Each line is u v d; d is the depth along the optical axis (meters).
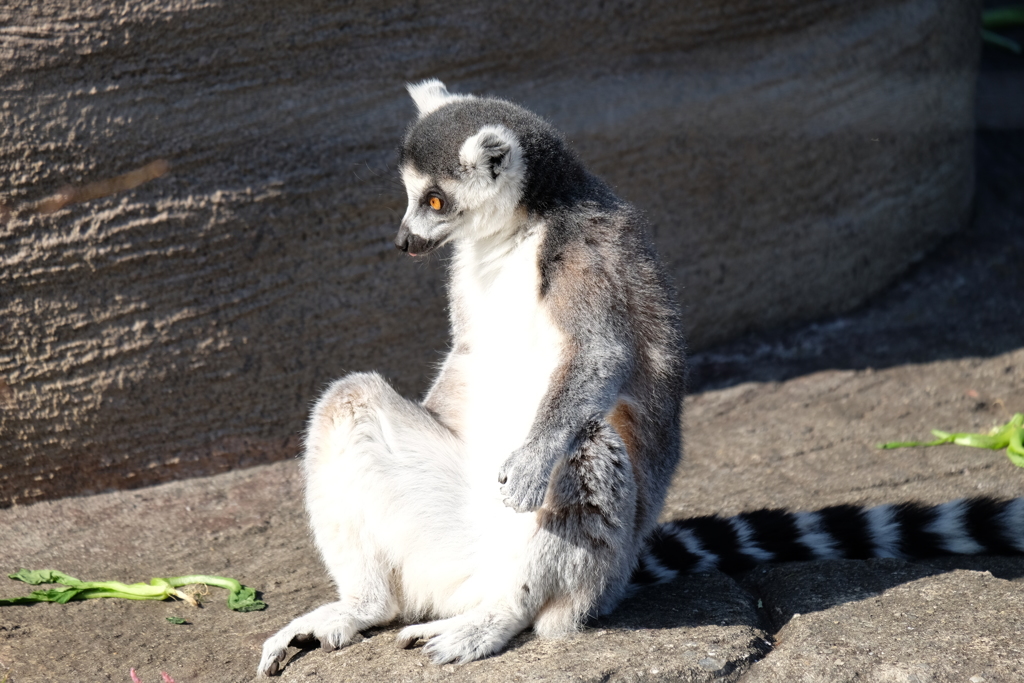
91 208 10.10
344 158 11.17
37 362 10.15
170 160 10.38
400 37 11.33
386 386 7.65
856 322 14.51
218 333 10.82
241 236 10.77
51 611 8.29
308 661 7.00
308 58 10.88
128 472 10.74
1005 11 24.34
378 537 7.45
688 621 7.27
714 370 13.47
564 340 7.20
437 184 8.01
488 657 6.81
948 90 15.51
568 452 6.96
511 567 7.01
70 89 9.91
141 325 10.48
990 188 17.81
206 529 9.84
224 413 11.04
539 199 7.76
